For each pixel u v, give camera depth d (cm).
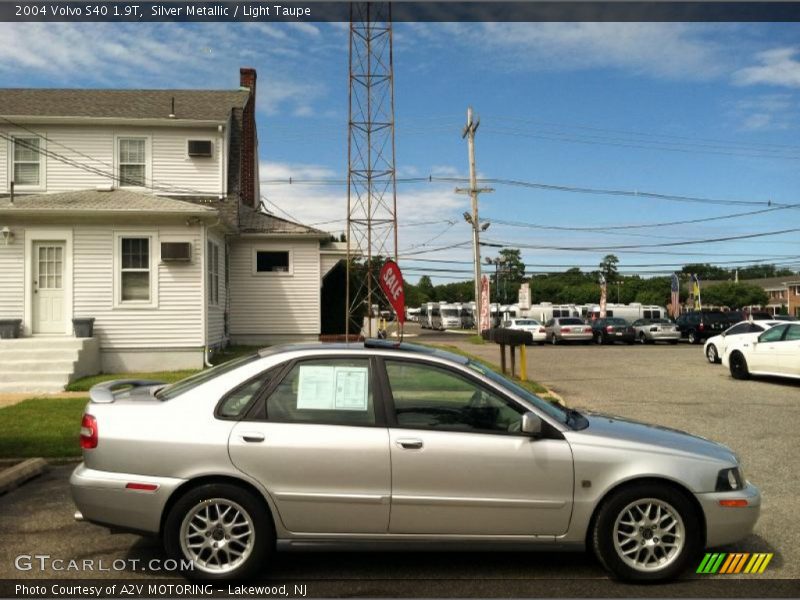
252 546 462
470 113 3741
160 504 462
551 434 479
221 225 1941
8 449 845
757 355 1630
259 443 465
